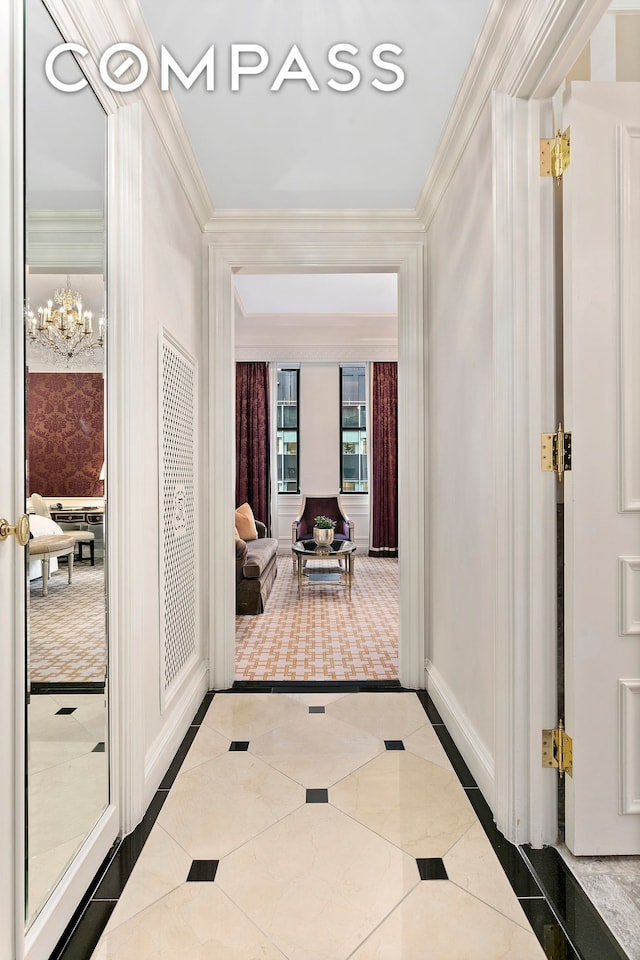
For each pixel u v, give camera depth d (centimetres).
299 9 180
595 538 165
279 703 290
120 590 178
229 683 312
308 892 153
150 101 201
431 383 306
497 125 179
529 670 176
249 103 225
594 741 166
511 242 176
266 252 315
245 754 234
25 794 119
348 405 802
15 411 118
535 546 175
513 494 177
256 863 165
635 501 165
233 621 314
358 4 177
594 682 165
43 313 133
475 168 215
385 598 541
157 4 178
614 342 164
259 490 775
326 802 198
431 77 212
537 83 167
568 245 165
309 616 473
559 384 179
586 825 166
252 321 705
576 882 157
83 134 156
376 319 700
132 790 181
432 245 303
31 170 127
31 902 127
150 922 142
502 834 180
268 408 779
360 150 259
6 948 114
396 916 145
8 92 114
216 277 314
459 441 244
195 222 294
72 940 137
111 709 176
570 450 166
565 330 168
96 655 166
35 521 129
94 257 164
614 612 165
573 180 163
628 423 164
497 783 183
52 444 138
